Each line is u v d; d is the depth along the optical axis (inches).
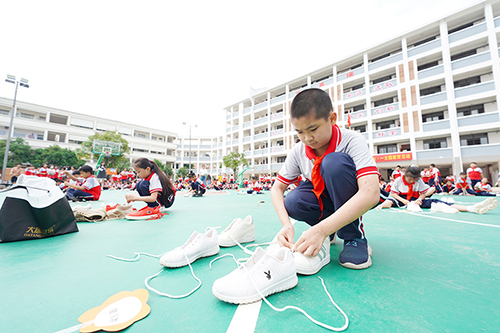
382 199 54.2
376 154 690.8
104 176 564.1
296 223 101.1
